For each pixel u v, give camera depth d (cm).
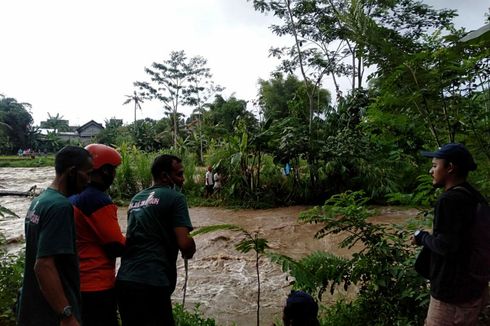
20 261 451
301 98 1917
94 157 281
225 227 325
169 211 288
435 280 247
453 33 400
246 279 749
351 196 411
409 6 1711
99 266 274
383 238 395
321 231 402
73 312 220
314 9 1870
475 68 384
